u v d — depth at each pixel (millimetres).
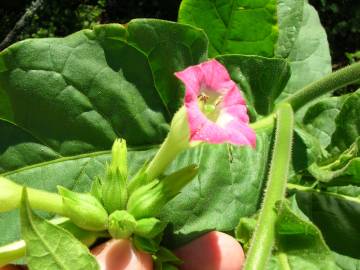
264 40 135
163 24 120
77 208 101
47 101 116
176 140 103
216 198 122
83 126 120
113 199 103
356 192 134
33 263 86
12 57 113
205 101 100
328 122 142
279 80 134
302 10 148
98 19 401
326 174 127
